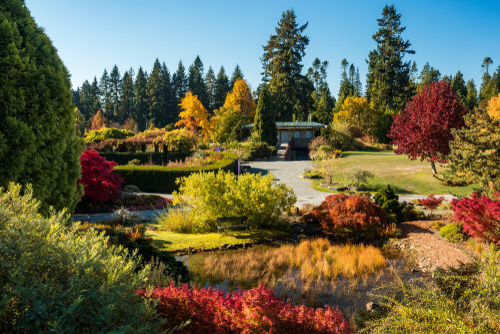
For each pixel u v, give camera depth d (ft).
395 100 223.71
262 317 13.87
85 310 8.91
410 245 39.04
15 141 26.94
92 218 49.49
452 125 72.33
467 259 32.42
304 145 165.99
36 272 9.56
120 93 368.48
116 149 132.16
